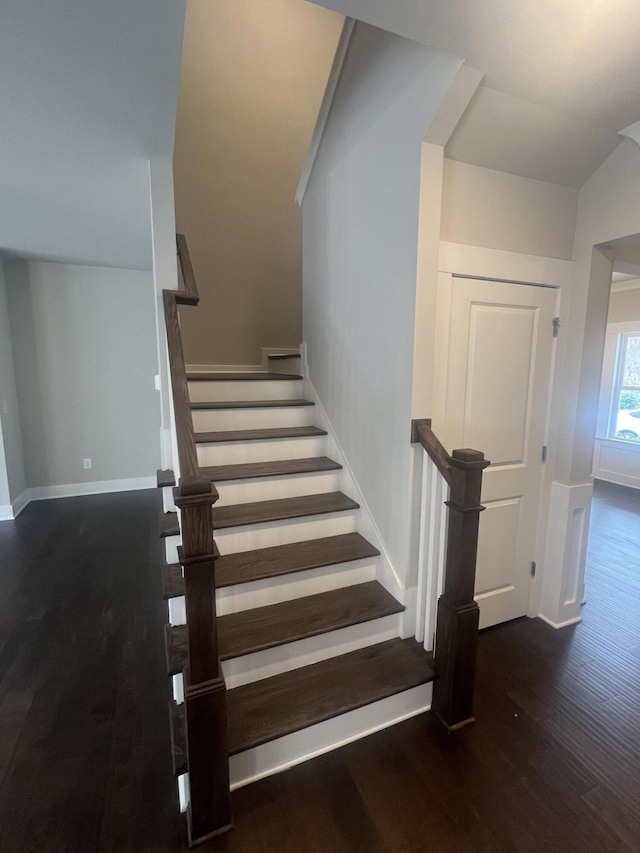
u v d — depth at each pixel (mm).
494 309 2115
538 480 2430
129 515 4242
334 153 2459
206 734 1291
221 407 2713
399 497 2008
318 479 2518
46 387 4629
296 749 1605
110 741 1718
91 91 1540
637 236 2049
